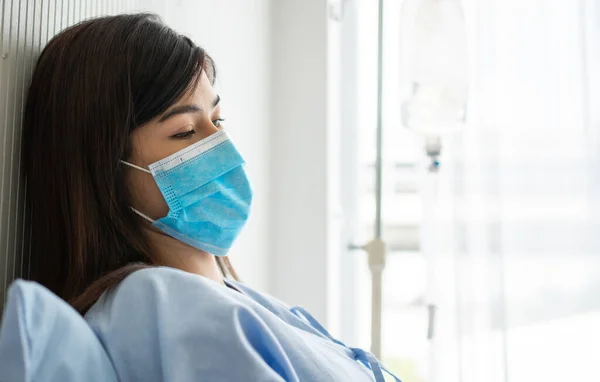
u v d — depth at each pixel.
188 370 0.71
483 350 1.84
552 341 1.88
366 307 2.08
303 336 0.98
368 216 2.12
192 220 0.94
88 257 0.86
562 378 1.87
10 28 0.85
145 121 0.90
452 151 1.88
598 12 1.90
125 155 0.90
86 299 0.80
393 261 2.09
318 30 2.08
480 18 1.90
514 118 1.90
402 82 1.58
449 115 1.54
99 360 0.68
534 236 1.89
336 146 2.16
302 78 2.08
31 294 0.60
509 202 1.91
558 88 1.90
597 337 1.87
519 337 1.89
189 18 1.50
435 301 1.85
